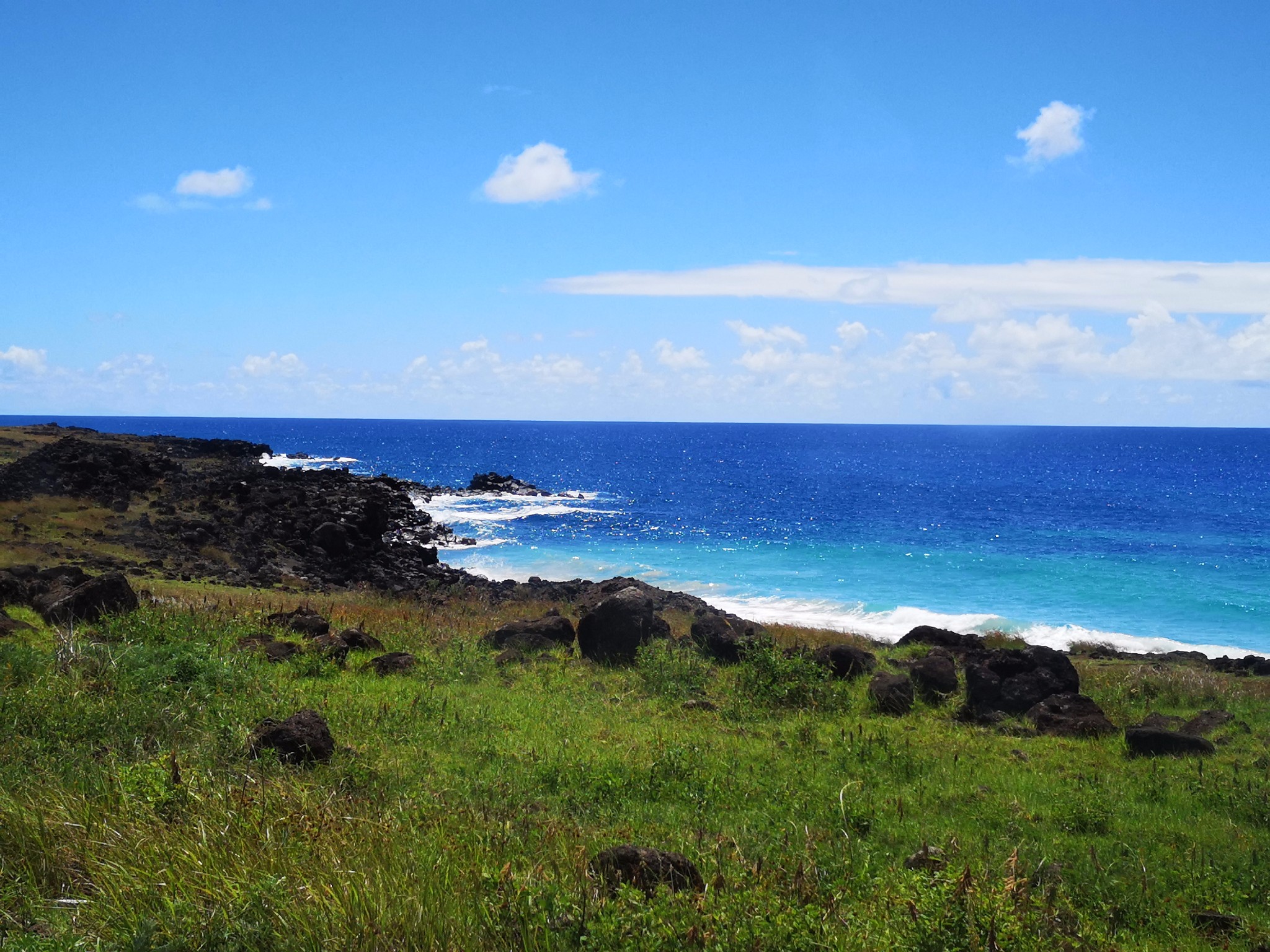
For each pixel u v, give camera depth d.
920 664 15.35
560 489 99.75
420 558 41.66
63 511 32.66
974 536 60.22
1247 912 6.86
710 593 39.25
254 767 7.93
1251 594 39.28
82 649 11.69
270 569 32.44
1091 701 13.80
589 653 17.17
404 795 7.96
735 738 11.59
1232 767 11.16
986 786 9.95
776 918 5.14
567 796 8.52
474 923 5.07
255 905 5.02
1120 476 132.38
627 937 4.92
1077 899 6.84
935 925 5.09
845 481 116.75
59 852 5.78
